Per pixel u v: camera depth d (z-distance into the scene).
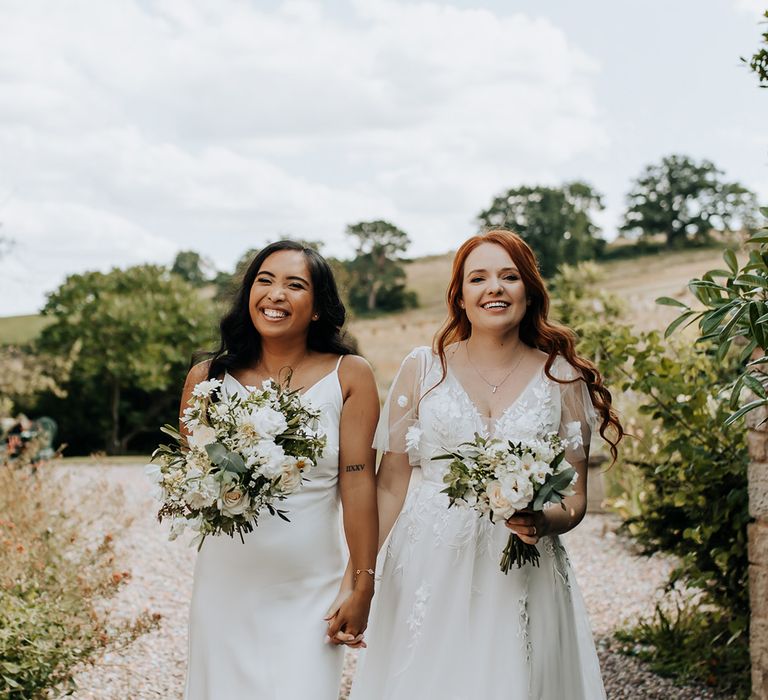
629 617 6.36
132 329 24.41
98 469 15.62
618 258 32.97
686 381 5.39
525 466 2.99
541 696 3.20
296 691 3.04
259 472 2.87
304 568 3.19
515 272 3.46
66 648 4.11
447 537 3.33
